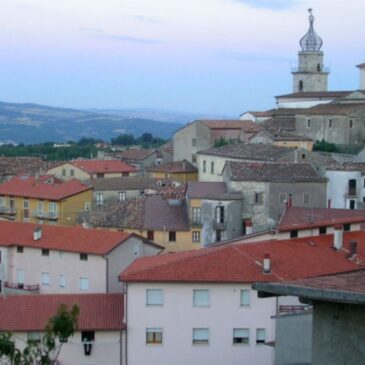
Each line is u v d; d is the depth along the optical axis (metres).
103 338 67.00
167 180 151.25
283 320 37.50
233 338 67.31
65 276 94.31
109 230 101.69
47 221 133.38
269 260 67.88
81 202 135.12
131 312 67.19
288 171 114.56
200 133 169.50
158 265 68.81
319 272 70.06
